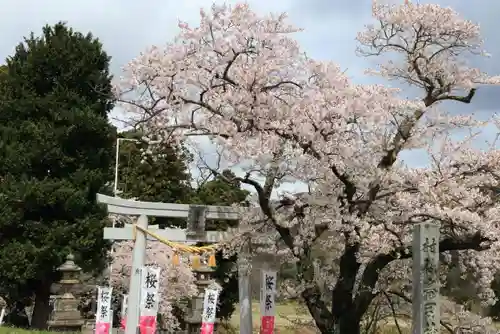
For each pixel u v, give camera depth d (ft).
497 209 33.50
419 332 28.63
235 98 32.30
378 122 31.32
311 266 36.58
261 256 44.57
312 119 31.53
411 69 37.29
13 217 53.93
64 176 57.57
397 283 44.11
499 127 34.96
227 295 83.05
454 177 33.88
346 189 33.19
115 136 60.80
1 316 58.70
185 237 45.32
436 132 33.24
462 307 43.50
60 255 54.29
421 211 32.76
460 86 35.40
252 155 31.91
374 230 33.63
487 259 38.27
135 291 45.11
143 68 33.96
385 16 36.17
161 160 92.12
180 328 82.12
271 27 34.71
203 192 85.05
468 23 34.96
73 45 59.41
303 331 60.08
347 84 33.91
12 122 57.82
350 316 33.73
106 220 57.82
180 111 34.55
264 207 34.45
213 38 34.04
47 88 59.57
